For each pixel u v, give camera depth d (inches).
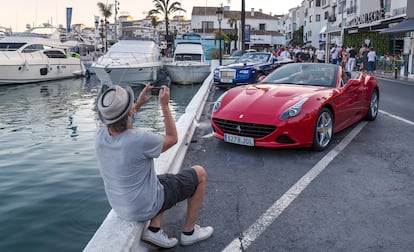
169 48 1617.9
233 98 232.4
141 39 1003.3
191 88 941.2
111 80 855.1
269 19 2861.7
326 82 248.2
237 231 126.9
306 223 131.7
